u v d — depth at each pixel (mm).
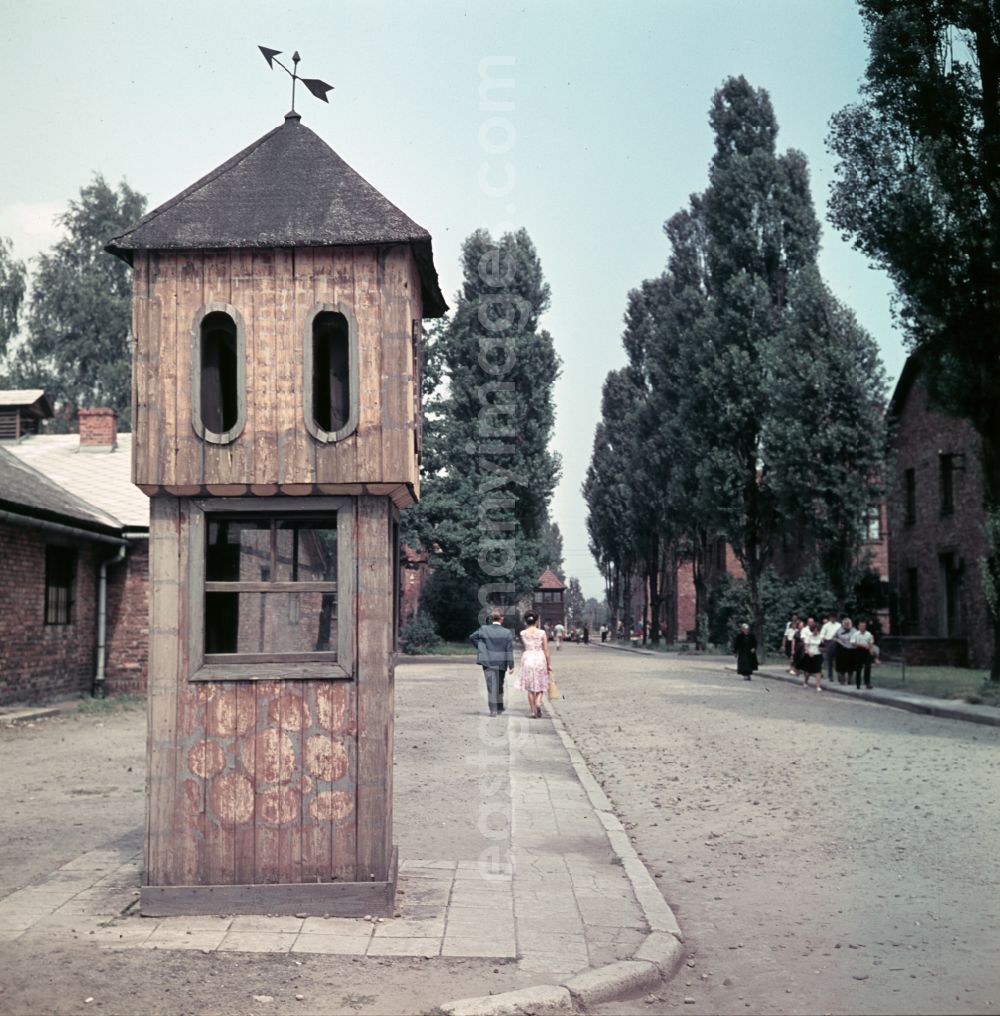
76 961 5254
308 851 6074
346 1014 4656
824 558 34594
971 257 22828
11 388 50188
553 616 103312
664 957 5508
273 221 6184
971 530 36156
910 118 23719
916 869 7805
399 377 6180
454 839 8398
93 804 9828
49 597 20625
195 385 6137
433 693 24922
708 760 13867
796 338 35375
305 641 6355
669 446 53250
